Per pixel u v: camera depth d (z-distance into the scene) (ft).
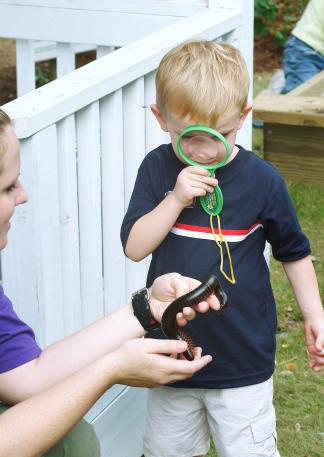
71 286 8.70
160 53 9.69
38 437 5.93
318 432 10.66
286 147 13.03
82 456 6.78
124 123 9.62
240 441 8.12
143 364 6.16
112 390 9.52
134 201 8.00
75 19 13.53
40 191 7.91
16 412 5.97
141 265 10.06
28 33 13.98
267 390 8.16
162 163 7.97
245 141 12.39
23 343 6.45
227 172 7.70
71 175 8.50
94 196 8.97
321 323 8.11
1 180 6.12
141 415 10.11
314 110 12.67
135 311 6.86
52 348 6.66
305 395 11.44
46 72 24.56
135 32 13.14
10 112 7.60
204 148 7.39
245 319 7.87
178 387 8.07
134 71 9.26
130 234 7.79
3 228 6.30
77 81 8.59
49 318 8.33
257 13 26.96
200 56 7.47
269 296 8.13
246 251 7.82
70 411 6.01
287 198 7.88
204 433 8.59
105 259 9.58
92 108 8.70
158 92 7.56
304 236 8.09
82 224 9.06
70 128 8.37
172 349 6.25
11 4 13.89
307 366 12.10
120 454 9.78
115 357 6.16
